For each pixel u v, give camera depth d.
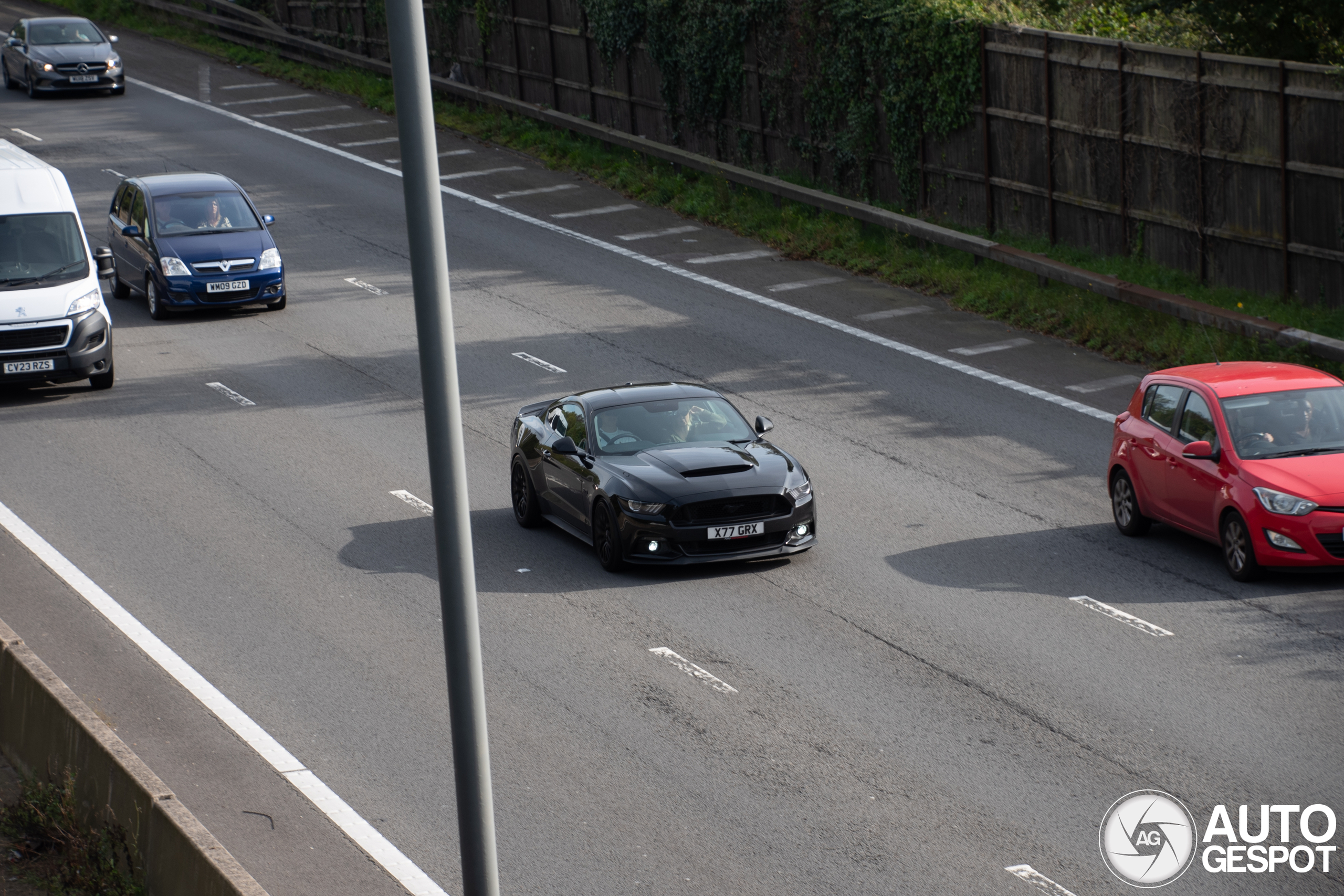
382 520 17.56
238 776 11.32
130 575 15.75
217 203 28.28
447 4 46.16
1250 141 24.20
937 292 28.16
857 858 9.84
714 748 11.56
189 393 23.17
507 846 10.12
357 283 29.70
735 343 25.38
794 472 16.03
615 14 39.44
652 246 32.12
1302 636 13.48
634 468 15.92
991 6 30.44
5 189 23.36
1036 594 14.84
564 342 25.64
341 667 13.38
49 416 22.06
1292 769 10.91
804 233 31.77
